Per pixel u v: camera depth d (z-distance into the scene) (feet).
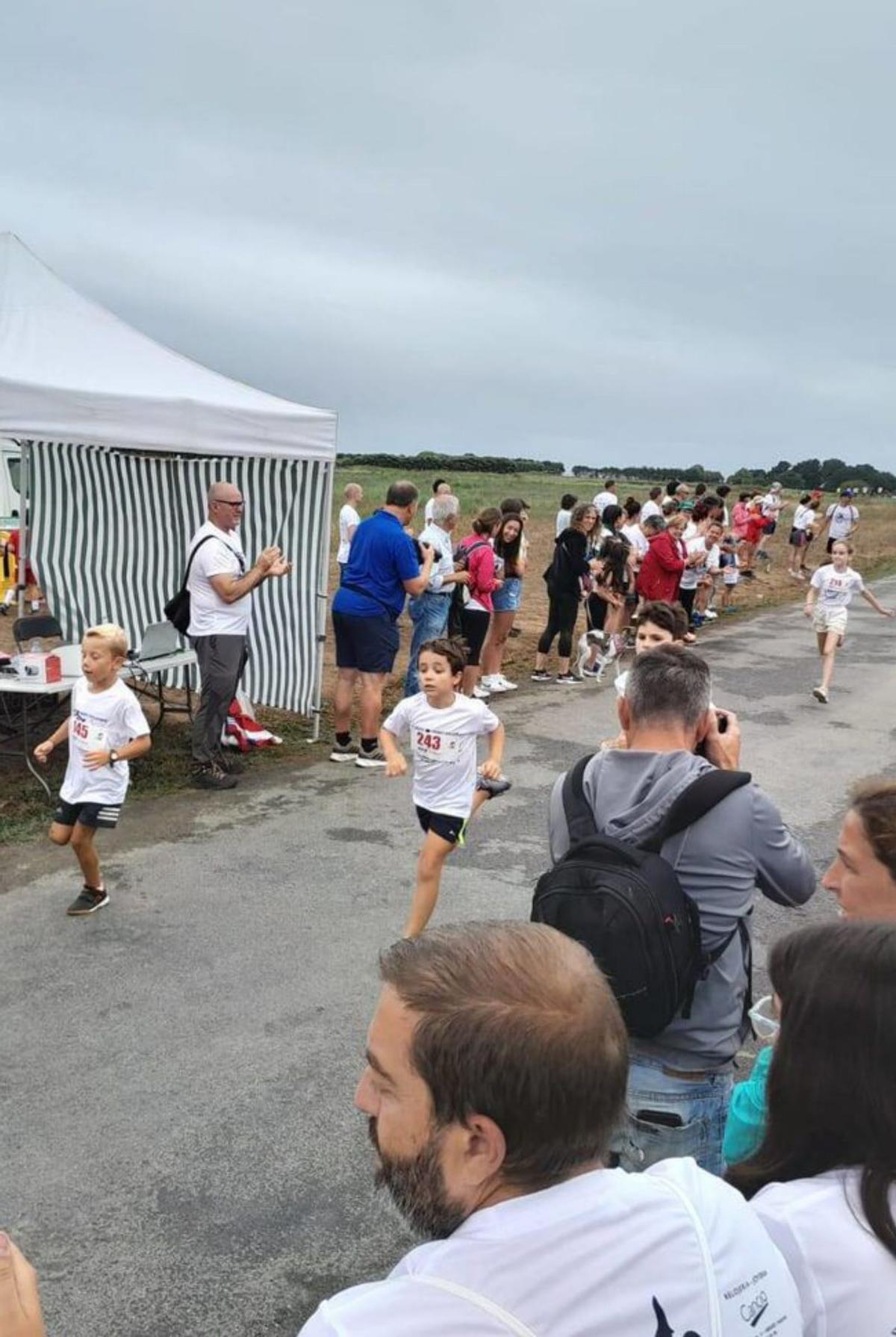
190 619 23.21
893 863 6.75
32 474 27.45
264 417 24.30
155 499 28.91
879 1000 4.51
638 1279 3.55
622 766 7.83
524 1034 3.60
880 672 40.29
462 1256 3.51
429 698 15.44
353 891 18.03
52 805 21.53
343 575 25.05
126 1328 8.95
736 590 64.80
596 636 36.06
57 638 29.01
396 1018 3.84
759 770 26.68
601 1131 3.76
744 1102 6.30
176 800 22.40
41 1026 13.50
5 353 23.81
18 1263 4.09
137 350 26.94
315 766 25.18
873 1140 4.43
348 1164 11.14
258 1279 9.54
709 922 7.39
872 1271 4.18
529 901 18.03
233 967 15.23
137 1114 11.80
